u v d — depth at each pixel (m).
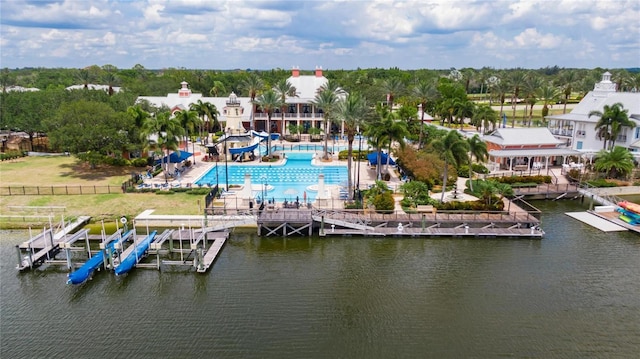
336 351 28.62
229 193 58.22
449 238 46.56
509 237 46.69
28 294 35.28
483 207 50.53
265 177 67.56
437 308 33.59
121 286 36.53
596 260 41.59
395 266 40.38
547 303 34.34
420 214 49.03
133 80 151.75
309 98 104.75
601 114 69.12
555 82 156.00
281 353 28.38
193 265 40.00
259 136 83.81
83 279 35.97
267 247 44.38
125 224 45.19
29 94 86.62
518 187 61.06
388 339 29.91
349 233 46.97
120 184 61.25
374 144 61.00
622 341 29.84
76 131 63.81
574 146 79.38
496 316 32.62
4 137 92.81
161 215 49.97
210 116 91.56
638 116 70.81
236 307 33.47
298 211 48.81
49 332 30.34
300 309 33.28
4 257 41.25
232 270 39.44
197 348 28.73
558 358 28.14
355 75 179.25
